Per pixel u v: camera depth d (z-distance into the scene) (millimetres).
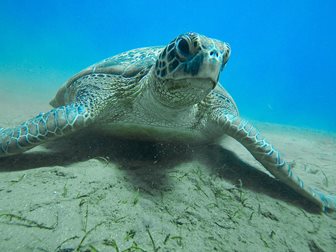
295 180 707
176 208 562
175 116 704
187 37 537
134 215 495
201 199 624
